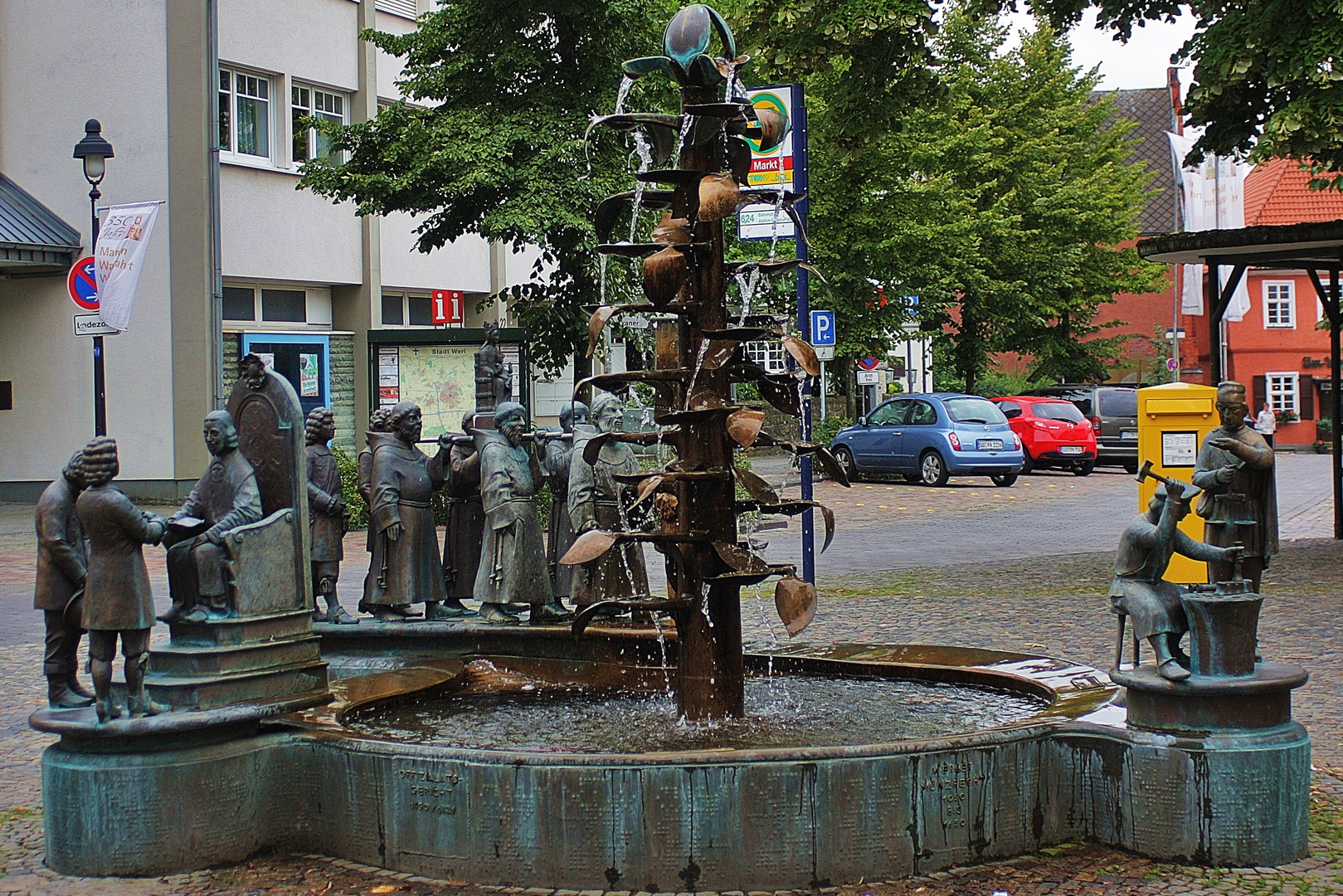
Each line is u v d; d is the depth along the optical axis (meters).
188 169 24.12
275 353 26.64
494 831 5.08
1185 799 5.22
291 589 6.19
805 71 16.17
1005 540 18.97
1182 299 38.69
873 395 48.38
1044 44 41.69
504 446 8.13
